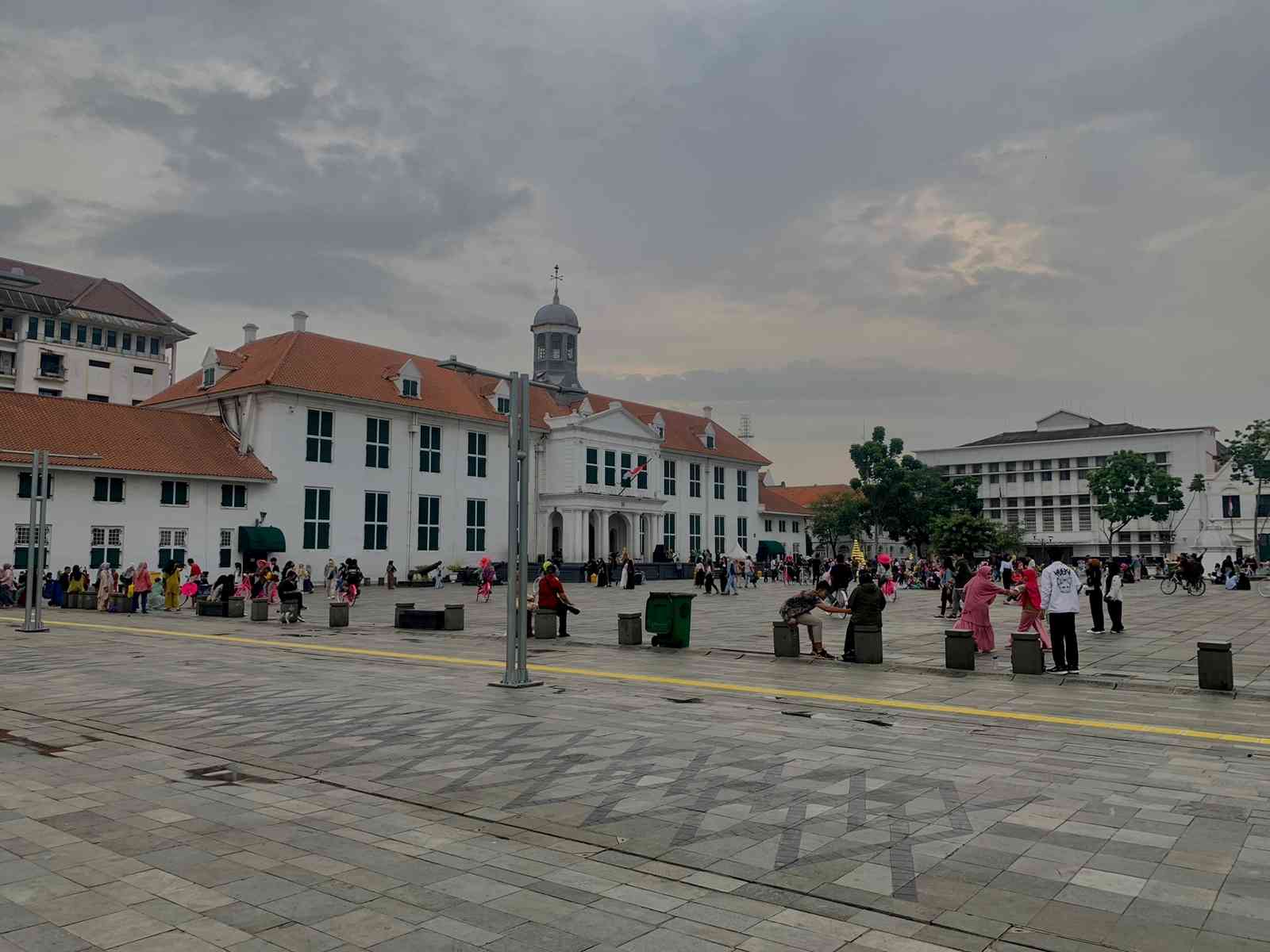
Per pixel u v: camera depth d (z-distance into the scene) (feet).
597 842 21.13
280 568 151.43
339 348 174.09
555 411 212.84
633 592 148.15
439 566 160.97
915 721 36.32
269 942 15.52
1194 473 319.27
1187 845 20.81
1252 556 252.21
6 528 122.01
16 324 246.06
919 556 277.23
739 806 23.99
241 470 146.92
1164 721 36.47
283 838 21.39
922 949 15.42
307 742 32.19
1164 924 16.43
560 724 35.32
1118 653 59.26
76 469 127.13
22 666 54.03
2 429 126.21
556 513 203.31
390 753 30.37
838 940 15.75
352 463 163.84
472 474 187.11
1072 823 22.45
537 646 65.31
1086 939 15.84
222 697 42.42
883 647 63.87
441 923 16.38
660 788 25.84
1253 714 38.22
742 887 18.28
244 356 169.89
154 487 137.18
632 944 15.53
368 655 59.77
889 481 257.14
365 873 19.01
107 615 98.37
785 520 299.79
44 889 17.98
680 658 57.82
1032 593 59.00
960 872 19.12
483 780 26.76
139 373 265.34
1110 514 274.98
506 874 18.98
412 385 176.76
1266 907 17.22
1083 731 34.47
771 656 58.08
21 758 29.81
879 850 20.54
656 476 223.51
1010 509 354.13
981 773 27.61
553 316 240.12
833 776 27.17
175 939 15.65
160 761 29.35
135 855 20.10
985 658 57.47
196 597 112.98
